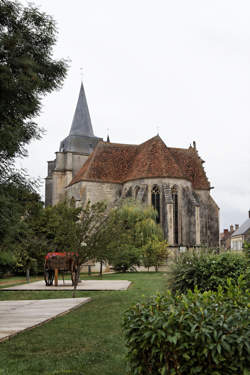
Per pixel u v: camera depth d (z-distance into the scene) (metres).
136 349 4.14
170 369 3.91
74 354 6.55
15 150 10.87
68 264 20.12
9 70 9.92
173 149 56.28
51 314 10.66
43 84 11.64
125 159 53.31
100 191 49.50
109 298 13.66
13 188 10.98
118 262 32.12
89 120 74.19
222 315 3.94
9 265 29.02
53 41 11.80
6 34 10.63
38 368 5.74
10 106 10.60
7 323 9.33
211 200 51.91
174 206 45.84
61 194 59.84
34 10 11.43
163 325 3.88
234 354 3.75
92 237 15.28
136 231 34.19
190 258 10.71
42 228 26.72
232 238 77.81
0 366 5.82
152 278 24.45
